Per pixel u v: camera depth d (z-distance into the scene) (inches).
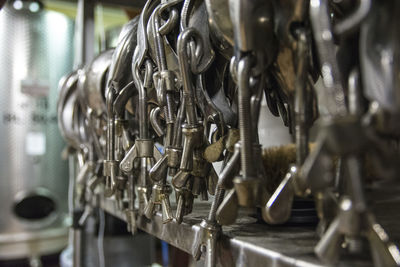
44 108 79.4
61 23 82.0
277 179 21.8
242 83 12.7
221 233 16.3
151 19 18.2
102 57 27.3
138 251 44.4
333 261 10.2
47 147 79.9
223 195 15.9
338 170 13.6
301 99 12.1
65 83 38.8
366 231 9.8
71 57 83.9
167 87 17.4
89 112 28.8
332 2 13.9
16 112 76.2
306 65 12.4
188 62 15.9
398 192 28.1
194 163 17.8
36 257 78.5
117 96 22.5
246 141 12.6
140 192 21.9
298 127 12.0
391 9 9.3
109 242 42.6
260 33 12.8
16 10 76.5
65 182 83.0
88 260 44.4
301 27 12.7
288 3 12.6
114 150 23.4
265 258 13.1
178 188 16.8
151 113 20.1
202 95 17.6
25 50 77.2
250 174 12.6
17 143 76.4
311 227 17.9
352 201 9.7
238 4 12.3
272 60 13.8
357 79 9.8
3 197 75.2
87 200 40.5
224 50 16.3
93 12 48.6
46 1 87.0
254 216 21.0
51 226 80.7
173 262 51.7
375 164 9.2
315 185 9.9
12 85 75.9
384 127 8.9
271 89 17.4
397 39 9.1
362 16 9.3
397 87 8.8
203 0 16.9
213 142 18.1
